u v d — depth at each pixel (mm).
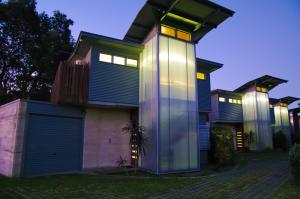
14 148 8500
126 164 11969
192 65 11430
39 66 18438
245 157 16328
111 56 11227
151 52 10961
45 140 9312
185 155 10281
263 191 6176
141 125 11195
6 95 18172
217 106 20234
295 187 6688
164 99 10164
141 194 5820
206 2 10180
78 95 10008
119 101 11062
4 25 17062
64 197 5457
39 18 18969
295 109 31484
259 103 21469
